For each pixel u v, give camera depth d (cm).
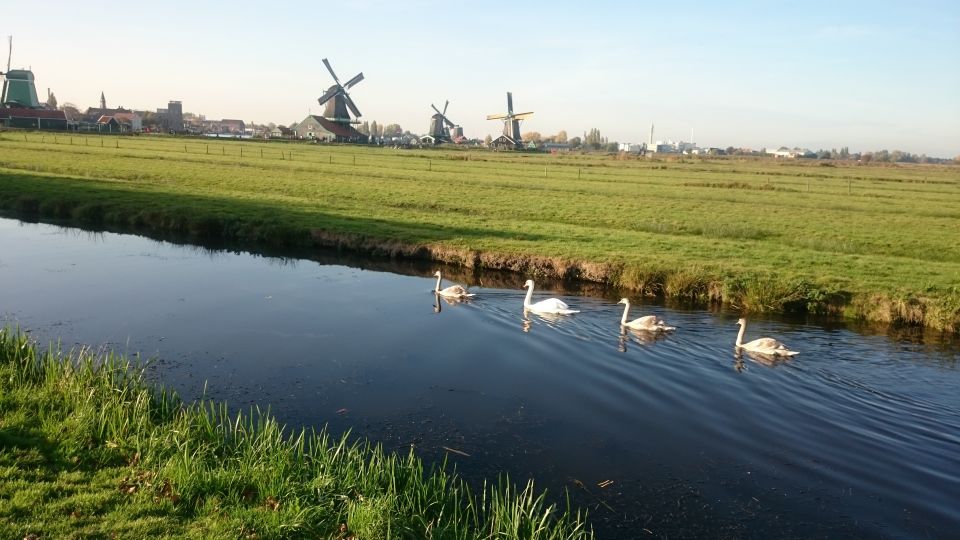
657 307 2538
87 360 1484
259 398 1570
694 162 12975
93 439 1188
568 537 1034
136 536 916
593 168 9800
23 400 1287
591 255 3100
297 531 977
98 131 14800
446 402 1598
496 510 1030
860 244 3769
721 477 1280
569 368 1850
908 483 1260
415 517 1047
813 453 1378
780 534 1100
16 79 16588
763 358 1950
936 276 2836
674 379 1781
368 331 2139
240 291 2589
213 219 3688
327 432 1409
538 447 1385
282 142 14675
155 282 2669
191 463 1103
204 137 14462
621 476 1277
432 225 3850
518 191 5975
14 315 2133
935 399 1658
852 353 2017
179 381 1645
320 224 3653
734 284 2642
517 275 3028
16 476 1030
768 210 5206
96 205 3988
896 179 9281
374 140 19300
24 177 5075
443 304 2489
